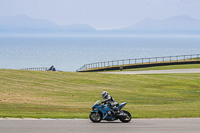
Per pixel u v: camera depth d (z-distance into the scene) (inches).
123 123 884.6
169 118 1006.4
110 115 882.1
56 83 2153.1
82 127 804.6
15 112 1069.1
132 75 2635.3
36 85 2025.1
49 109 1198.9
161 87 2166.6
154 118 1003.3
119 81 2348.7
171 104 1486.2
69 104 1396.4
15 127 767.1
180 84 2292.1
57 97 1643.7
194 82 2378.2
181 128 820.6
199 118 1010.7
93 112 887.7
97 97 1691.7
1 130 727.7
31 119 896.9
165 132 767.1
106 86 2139.5
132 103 1510.8
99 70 3646.7
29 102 1405.0
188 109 1253.7
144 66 3730.3
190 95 1859.0
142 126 840.3
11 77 2219.5
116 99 1628.9
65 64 7869.1
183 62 3843.5
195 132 772.6
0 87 1856.5
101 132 748.0
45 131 737.0
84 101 1531.7
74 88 2005.4
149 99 1657.2
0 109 1141.7
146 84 2268.7
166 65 3774.6
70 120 914.1
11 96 1578.5
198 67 3408.0
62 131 745.0
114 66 3747.5
